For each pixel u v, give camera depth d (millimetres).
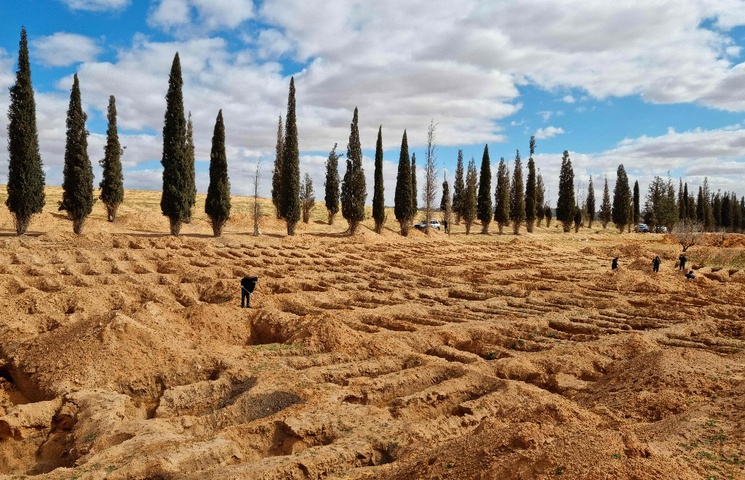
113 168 47062
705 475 7430
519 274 33500
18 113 34969
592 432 7270
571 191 72062
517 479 6344
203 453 9062
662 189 79812
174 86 39531
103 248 32781
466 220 64375
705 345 17500
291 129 46531
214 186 41875
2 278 21531
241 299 21781
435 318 20984
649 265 36469
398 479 7645
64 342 13906
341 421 10609
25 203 35469
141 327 14266
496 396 12266
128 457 9062
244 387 12617
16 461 10258
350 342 16094
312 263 34625
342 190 51406
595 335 18375
